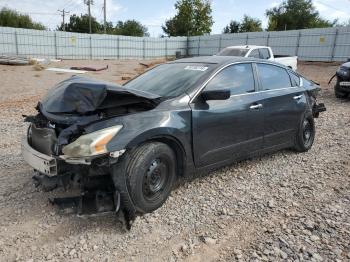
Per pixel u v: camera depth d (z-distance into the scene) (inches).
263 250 123.5
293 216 147.3
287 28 2247.8
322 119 344.8
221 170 197.6
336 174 195.8
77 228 136.1
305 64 1155.9
